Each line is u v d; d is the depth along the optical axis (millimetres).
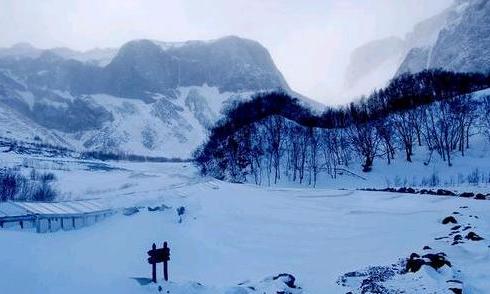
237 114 168250
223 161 115438
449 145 101375
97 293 18234
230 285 24422
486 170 87688
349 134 114375
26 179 93938
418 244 31938
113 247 33188
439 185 78562
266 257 35406
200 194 68375
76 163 162125
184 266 33000
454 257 25672
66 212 44094
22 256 21016
